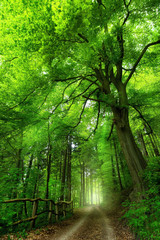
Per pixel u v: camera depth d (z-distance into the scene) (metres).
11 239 3.71
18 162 10.02
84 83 10.67
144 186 5.55
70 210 11.16
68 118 10.95
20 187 6.55
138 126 12.11
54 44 4.77
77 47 6.22
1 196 5.00
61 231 5.23
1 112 6.03
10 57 6.21
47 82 7.02
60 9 3.91
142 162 6.45
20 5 4.45
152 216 3.92
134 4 7.29
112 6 6.15
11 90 6.93
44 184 9.97
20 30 4.55
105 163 17.77
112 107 7.80
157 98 9.26
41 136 9.26
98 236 4.84
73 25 4.23
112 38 6.15
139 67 9.37
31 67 6.22
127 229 5.21
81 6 4.10
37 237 4.16
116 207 11.27
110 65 6.71
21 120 6.79
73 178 20.97
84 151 13.99
